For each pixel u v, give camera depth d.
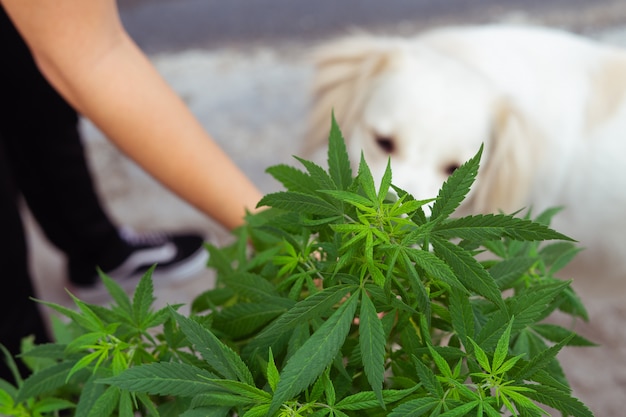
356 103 1.70
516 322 0.38
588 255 1.65
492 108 1.63
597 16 2.21
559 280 0.49
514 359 0.36
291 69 2.22
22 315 1.23
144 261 1.81
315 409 0.38
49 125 1.45
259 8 2.40
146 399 0.43
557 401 0.36
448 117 1.58
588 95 1.70
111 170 2.06
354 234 0.38
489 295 0.36
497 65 1.72
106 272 1.77
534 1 2.29
